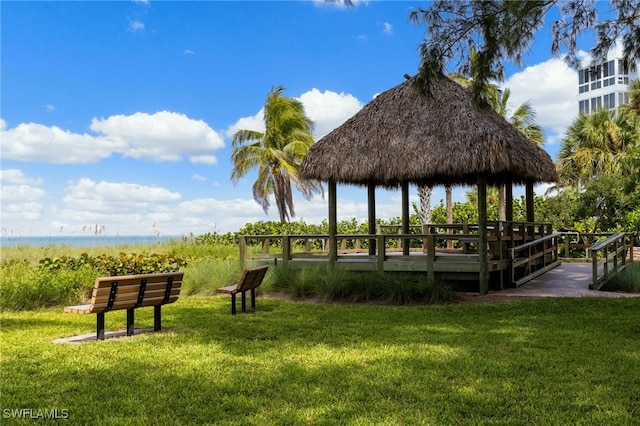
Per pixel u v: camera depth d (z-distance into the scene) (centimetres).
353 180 1227
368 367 562
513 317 866
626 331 733
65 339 743
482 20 846
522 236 1374
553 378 517
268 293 1206
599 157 2811
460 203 2384
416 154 1127
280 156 2912
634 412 428
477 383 504
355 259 1294
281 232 2302
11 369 565
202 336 739
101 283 690
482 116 1159
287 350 645
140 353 633
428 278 1166
